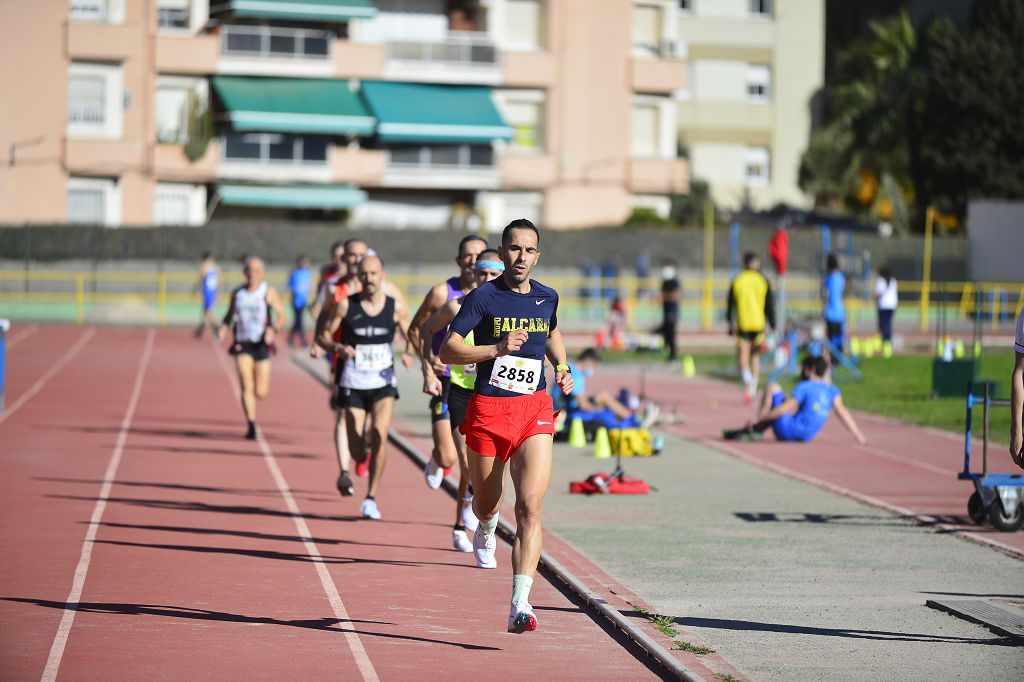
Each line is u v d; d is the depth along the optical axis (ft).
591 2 403.95
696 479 98.22
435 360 68.95
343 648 51.85
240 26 368.68
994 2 394.52
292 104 362.74
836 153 435.12
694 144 453.99
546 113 400.67
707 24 453.58
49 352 208.85
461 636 54.19
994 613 57.77
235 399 150.51
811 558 70.64
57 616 55.72
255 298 114.83
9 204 353.31
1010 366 200.54
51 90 355.36
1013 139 386.32
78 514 79.77
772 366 191.52
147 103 361.51
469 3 399.24
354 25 386.73
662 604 60.08
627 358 215.92
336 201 369.50
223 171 363.97
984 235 345.10
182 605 58.23
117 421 127.85
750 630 55.57
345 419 79.61
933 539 76.23
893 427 130.00
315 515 81.41
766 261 366.22
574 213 402.52
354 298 79.05
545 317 53.26
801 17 460.96
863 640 54.19
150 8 361.71
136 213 360.07
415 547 72.49
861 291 331.98
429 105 378.53
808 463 106.22
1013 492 77.97
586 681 48.03
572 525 79.61
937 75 392.47
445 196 393.70
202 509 82.48
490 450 53.16
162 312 289.74
